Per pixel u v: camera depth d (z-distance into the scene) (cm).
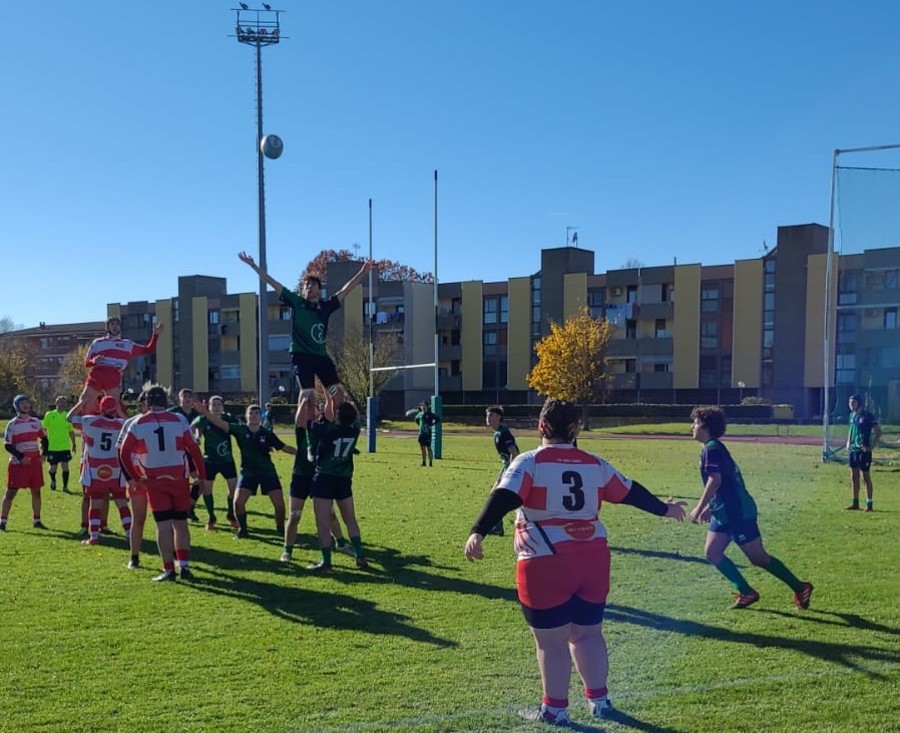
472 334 6500
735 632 664
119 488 1095
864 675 561
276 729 474
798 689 535
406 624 689
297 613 725
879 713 495
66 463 1789
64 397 1788
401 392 6438
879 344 2195
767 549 1016
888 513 1334
